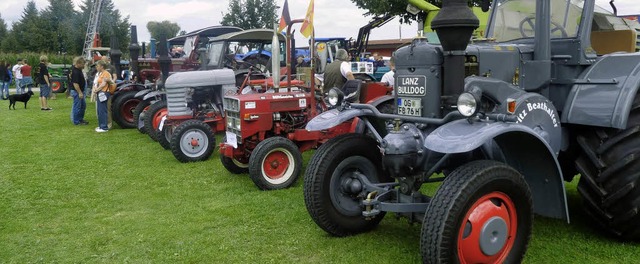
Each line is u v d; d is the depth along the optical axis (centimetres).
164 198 492
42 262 342
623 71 337
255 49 1255
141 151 743
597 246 338
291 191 507
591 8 355
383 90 643
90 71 1518
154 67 1169
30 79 1712
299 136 563
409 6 1059
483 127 273
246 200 476
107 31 3450
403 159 306
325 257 337
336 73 728
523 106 316
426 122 315
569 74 355
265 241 368
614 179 321
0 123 1078
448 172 330
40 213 451
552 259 321
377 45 2494
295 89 691
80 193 514
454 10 293
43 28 4106
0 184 552
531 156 303
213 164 646
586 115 331
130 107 983
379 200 332
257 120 554
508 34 405
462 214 267
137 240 377
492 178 275
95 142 830
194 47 1145
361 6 1609
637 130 320
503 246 289
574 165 380
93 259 346
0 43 4909
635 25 460
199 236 382
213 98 727
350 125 525
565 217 304
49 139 867
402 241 359
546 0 343
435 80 320
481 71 330
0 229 409
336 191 360
